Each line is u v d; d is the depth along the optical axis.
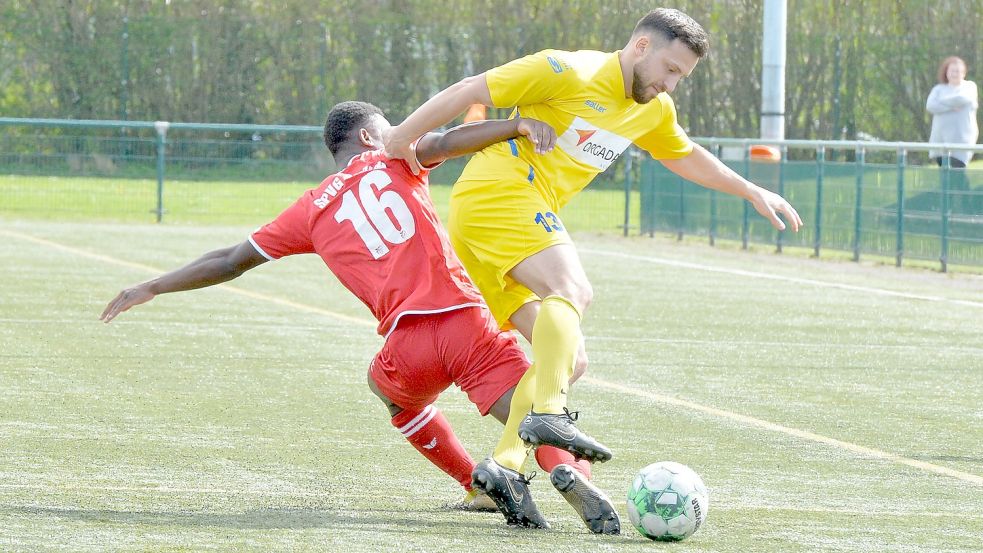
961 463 16.52
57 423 17.75
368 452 16.48
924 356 26.34
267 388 21.12
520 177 13.64
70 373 22.00
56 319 28.64
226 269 13.99
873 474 15.78
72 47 85.19
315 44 86.38
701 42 13.72
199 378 21.92
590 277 41.44
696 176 15.51
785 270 44.59
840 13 83.31
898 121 83.50
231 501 13.52
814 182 49.25
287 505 13.41
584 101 13.80
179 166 62.66
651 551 11.77
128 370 22.48
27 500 13.16
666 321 31.30
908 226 45.47
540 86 13.59
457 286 13.18
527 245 13.37
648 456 16.72
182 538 11.72
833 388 22.39
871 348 27.41
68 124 60.44
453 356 13.09
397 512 13.29
